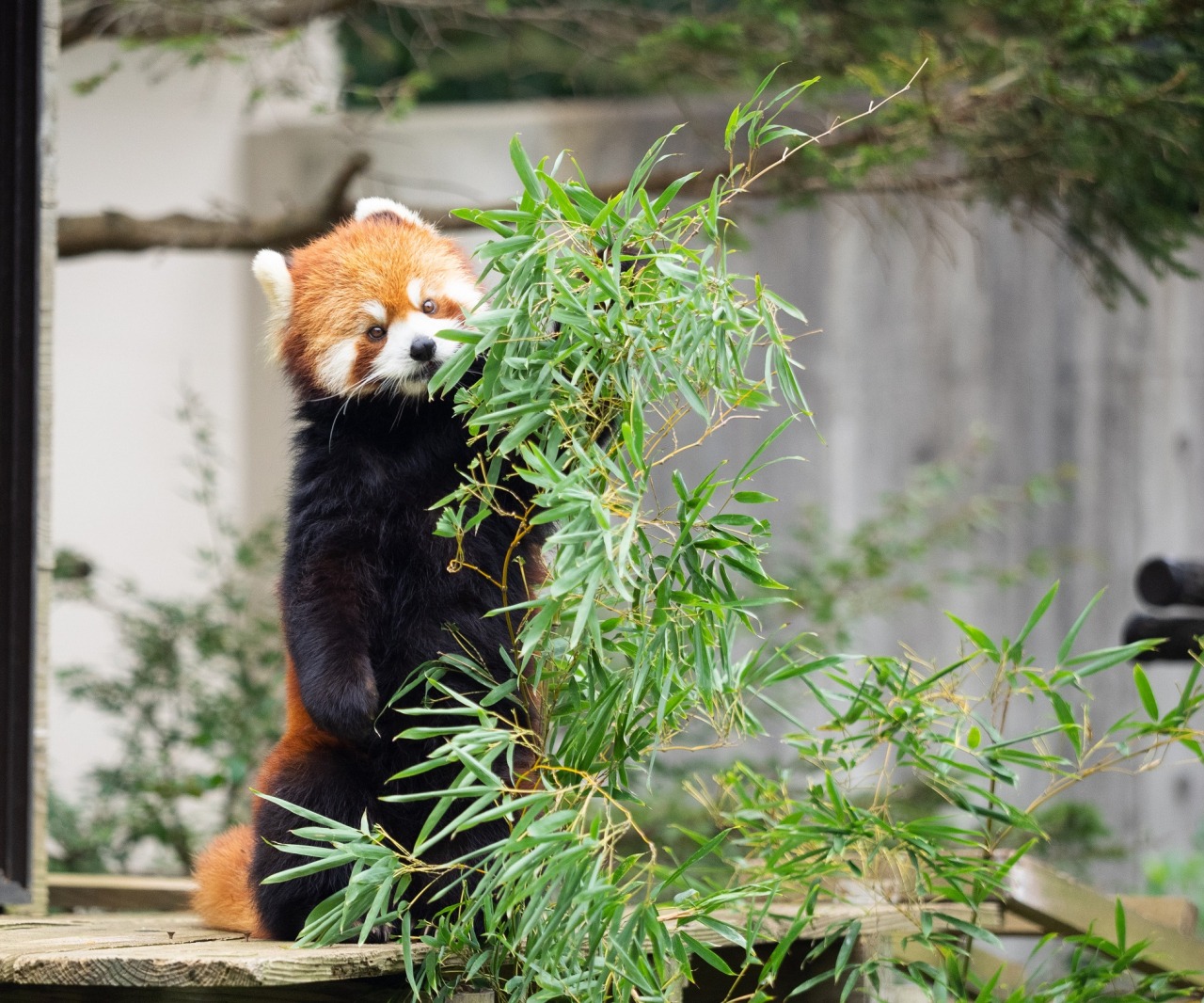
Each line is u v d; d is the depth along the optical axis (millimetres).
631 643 5398
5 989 5312
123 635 13750
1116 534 15039
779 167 11391
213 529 16703
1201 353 14859
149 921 6695
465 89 19594
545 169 5254
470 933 5234
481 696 5777
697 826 12414
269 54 13031
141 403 17000
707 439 15609
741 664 5996
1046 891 7348
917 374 15547
